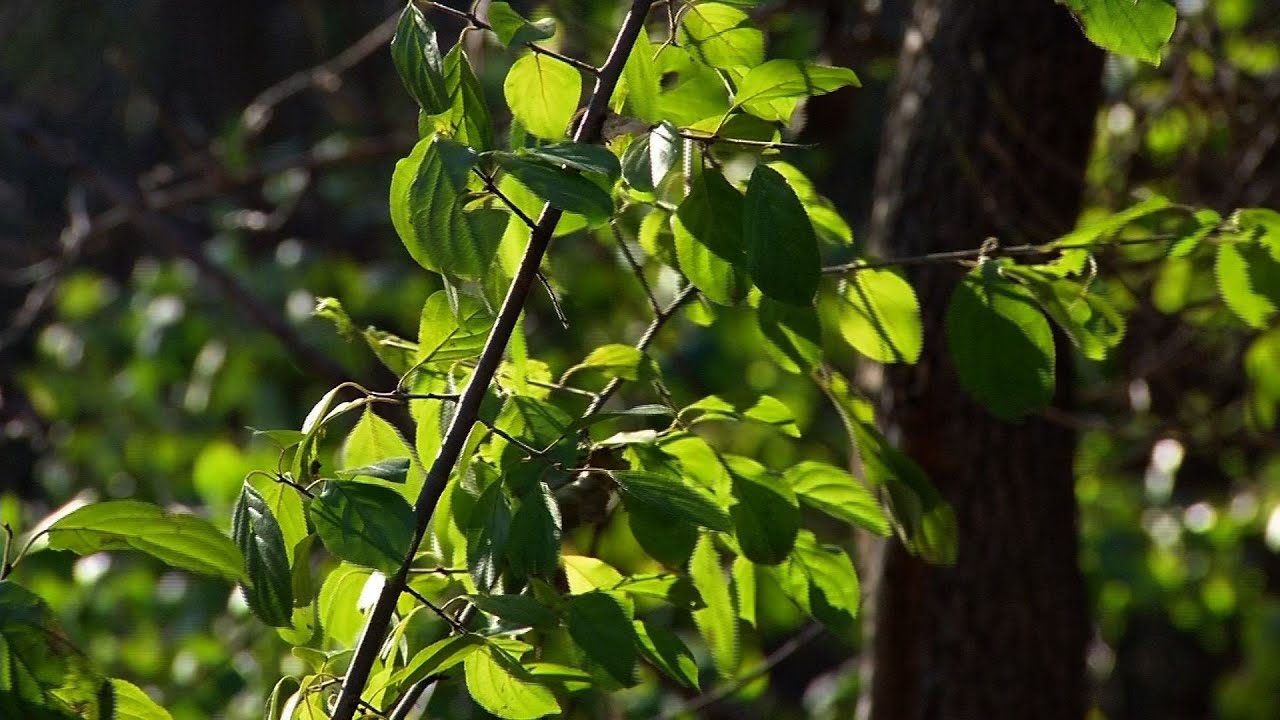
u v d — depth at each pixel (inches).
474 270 113.6
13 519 208.4
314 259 261.0
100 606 211.5
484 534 115.3
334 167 259.1
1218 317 144.0
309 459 115.5
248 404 254.7
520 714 117.4
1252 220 118.3
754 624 121.4
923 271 133.5
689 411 119.1
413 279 261.0
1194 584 258.5
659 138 115.0
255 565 113.7
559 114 117.3
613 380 120.6
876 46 176.2
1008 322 117.6
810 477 120.4
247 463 206.2
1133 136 181.6
